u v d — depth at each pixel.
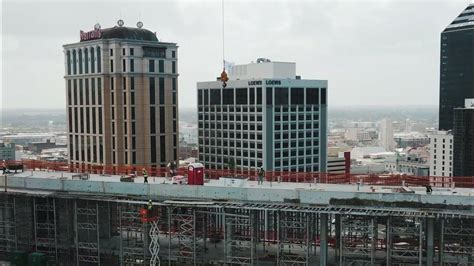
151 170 114.62
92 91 173.88
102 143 171.75
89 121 176.12
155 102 173.50
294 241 78.06
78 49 177.00
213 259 76.94
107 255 81.75
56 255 82.94
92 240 85.81
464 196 66.81
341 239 71.69
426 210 67.62
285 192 72.94
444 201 67.44
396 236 74.00
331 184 79.25
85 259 82.75
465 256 73.44
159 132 174.88
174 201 75.69
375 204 69.69
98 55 170.38
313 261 75.25
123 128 170.62
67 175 92.88
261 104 195.75
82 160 180.38
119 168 99.50
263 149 196.88
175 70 178.25
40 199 87.88
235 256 75.25
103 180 85.62
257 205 72.62
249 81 199.75
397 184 78.06
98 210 80.88
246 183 81.06
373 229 68.50
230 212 77.62
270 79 195.25
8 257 88.06
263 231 84.88
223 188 75.62
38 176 91.31
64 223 85.00
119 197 80.31
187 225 81.94
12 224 88.31
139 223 85.06
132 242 85.25
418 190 73.44
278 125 199.38
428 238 68.19
